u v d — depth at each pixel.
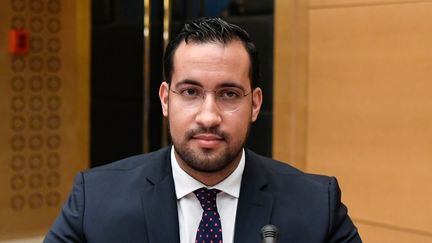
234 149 1.41
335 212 1.59
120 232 1.51
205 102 1.38
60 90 4.50
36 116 4.41
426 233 3.10
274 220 1.53
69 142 4.58
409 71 3.11
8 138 4.31
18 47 4.24
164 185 1.55
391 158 3.21
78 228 1.53
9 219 4.36
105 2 4.50
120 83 4.50
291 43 3.56
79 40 4.55
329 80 3.43
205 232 1.50
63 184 4.57
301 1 3.52
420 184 3.11
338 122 3.40
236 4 3.85
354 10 3.30
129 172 1.62
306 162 3.55
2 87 4.24
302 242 1.52
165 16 4.09
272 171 1.65
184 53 1.40
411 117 3.12
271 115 3.71
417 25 3.07
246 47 1.43
